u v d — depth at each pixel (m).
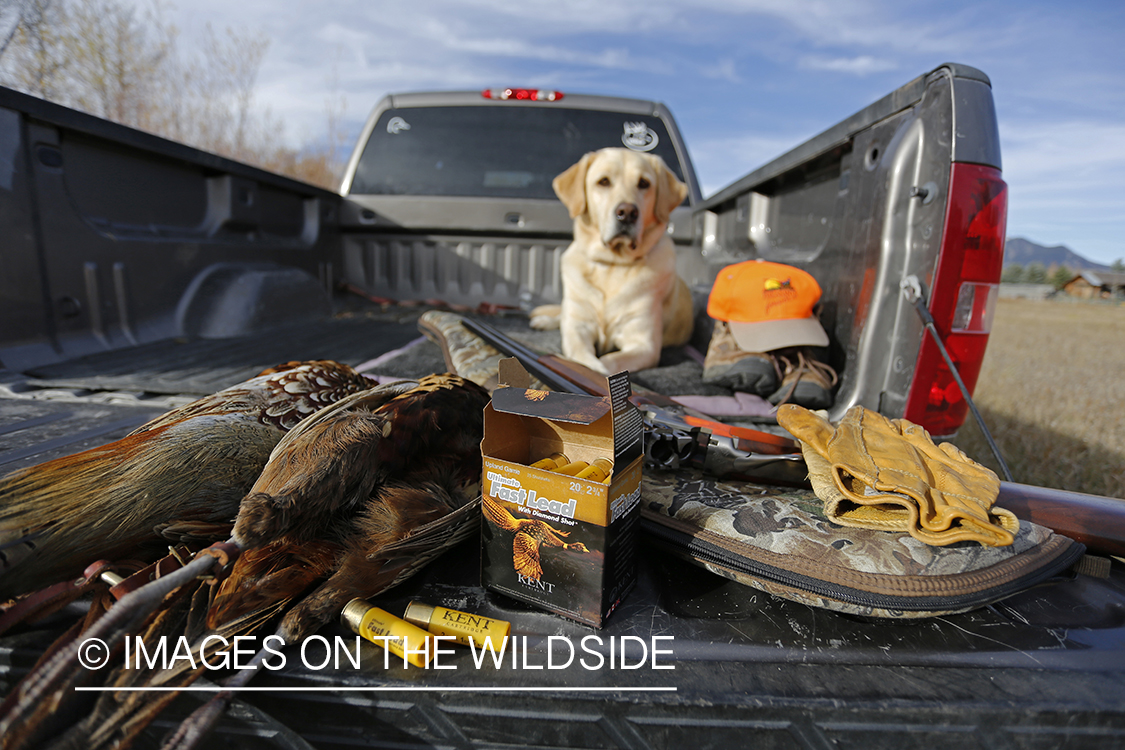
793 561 1.05
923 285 1.76
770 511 1.17
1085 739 0.87
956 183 1.68
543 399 1.02
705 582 1.15
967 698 0.87
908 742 0.87
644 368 3.06
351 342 2.94
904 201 1.84
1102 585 1.16
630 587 1.10
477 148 4.37
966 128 1.67
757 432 1.44
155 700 0.78
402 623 0.93
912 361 1.82
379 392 1.21
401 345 2.87
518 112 4.36
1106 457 4.37
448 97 4.34
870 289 2.02
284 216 3.74
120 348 2.51
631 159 3.13
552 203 4.27
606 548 0.96
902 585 1.00
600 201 3.13
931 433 1.87
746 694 0.87
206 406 1.21
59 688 0.73
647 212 3.17
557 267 4.45
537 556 1.02
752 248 3.28
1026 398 6.52
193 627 0.85
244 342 2.85
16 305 2.12
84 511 0.90
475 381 1.86
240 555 0.82
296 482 0.92
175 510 0.99
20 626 0.93
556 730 0.89
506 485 1.03
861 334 2.06
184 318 2.85
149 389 1.95
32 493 0.87
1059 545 1.12
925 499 1.06
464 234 4.37
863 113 2.08
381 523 1.02
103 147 2.49
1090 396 6.71
